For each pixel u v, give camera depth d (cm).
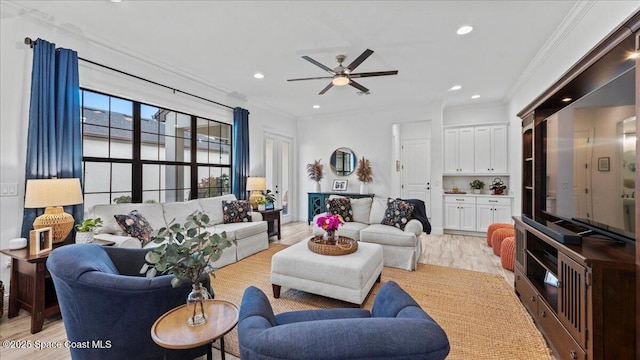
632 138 145
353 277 233
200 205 397
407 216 384
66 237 253
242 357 86
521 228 254
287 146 683
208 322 126
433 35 292
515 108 471
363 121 632
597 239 173
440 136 554
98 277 138
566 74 188
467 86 458
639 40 122
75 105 278
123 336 142
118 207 304
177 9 247
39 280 208
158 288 143
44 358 177
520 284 257
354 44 312
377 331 80
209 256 130
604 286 134
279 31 285
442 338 82
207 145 464
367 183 622
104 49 312
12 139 246
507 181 545
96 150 318
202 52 333
